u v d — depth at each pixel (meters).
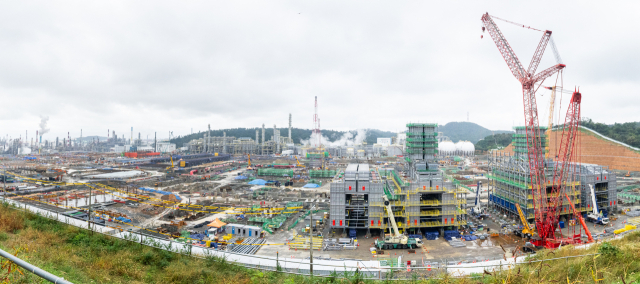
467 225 107.19
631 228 98.12
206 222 110.88
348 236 100.25
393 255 84.31
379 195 99.75
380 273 58.19
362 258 81.75
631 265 33.34
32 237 47.00
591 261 36.31
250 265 55.97
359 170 106.69
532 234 94.38
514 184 114.94
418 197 99.50
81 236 50.81
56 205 119.38
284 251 85.81
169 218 115.69
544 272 34.59
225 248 85.19
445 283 38.72
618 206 132.88
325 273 58.03
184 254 49.66
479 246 91.44
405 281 42.97
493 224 113.75
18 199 130.62
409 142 115.44
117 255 42.84
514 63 105.50
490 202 135.12
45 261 33.59
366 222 101.62
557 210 99.19
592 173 122.56
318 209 131.75
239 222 112.75
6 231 49.59
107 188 169.25
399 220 102.12
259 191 178.25
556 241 86.94
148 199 145.75
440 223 100.50
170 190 178.50
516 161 118.69
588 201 116.69
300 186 199.88
